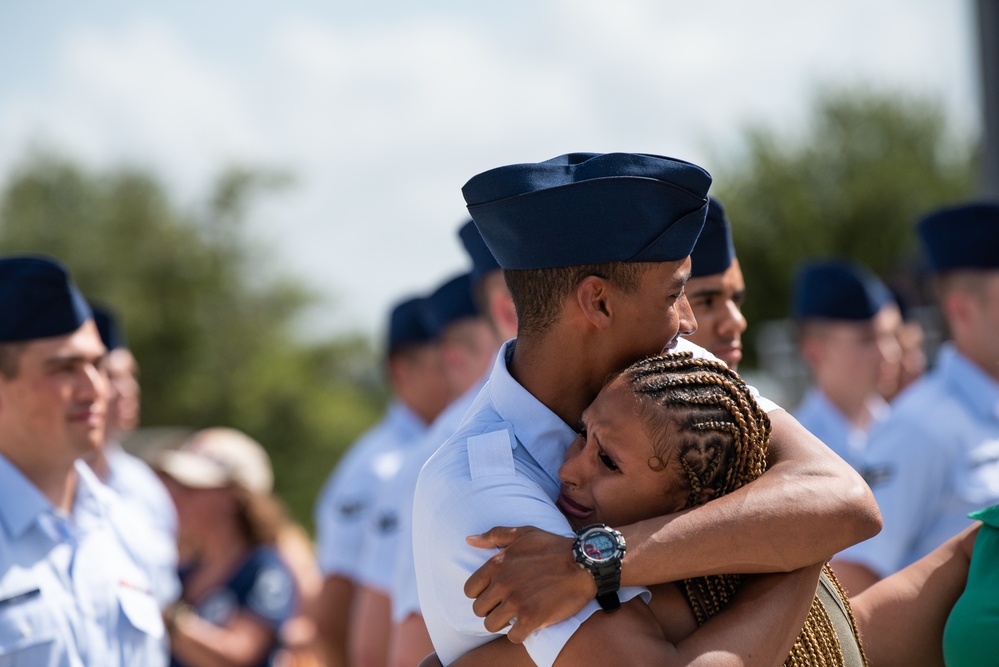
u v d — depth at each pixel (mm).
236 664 9328
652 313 3479
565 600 3094
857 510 3258
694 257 4688
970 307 7223
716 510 3176
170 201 50188
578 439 3480
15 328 5953
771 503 3197
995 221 7152
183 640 9195
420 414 9383
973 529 4199
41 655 5656
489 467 3416
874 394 9914
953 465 6828
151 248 48219
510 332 5766
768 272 33125
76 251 47812
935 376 7258
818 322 9836
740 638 3125
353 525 9094
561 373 3549
